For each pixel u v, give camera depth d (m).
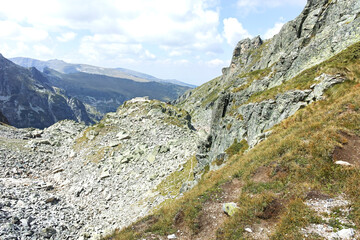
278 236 11.64
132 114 90.06
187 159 49.19
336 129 17.88
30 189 46.09
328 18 48.53
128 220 34.31
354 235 9.82
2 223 29.25
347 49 29.44
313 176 15.11
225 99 47.16
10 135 82.75
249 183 18.17
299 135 20.08
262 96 35.25
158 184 43.44
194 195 21.41
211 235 14.63
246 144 32.00
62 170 61.62
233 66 194.38
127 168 54.03
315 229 11.06
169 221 17.64
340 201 12.30
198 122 184.00
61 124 100.31
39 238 29.08
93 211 41.56
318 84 27.25
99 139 73.88
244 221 14.16
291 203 13.34
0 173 52.69
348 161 14.83
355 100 20.28
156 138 66.81
